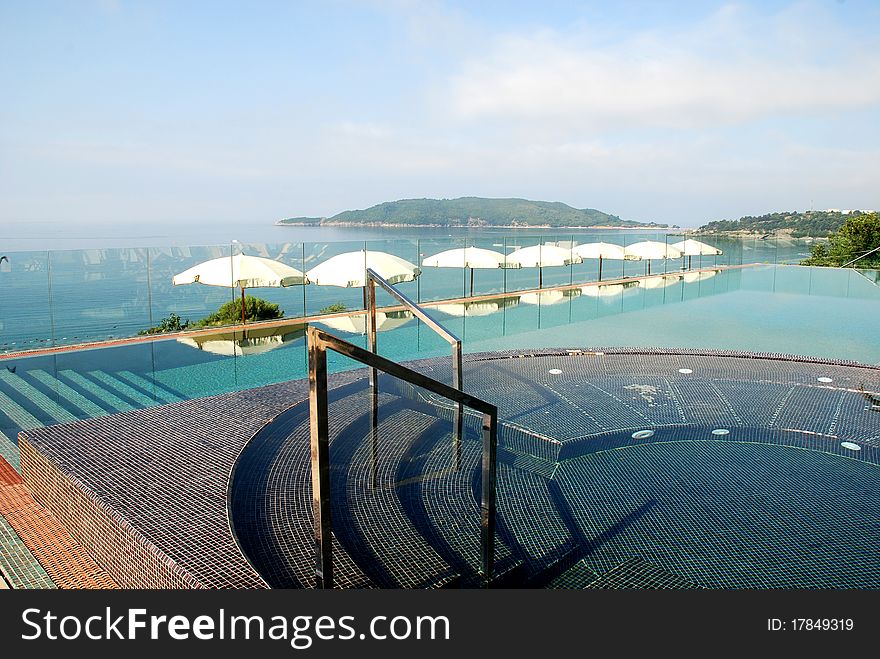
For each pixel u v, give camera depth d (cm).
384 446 367
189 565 213
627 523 289
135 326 910
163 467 302
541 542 267
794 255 1623
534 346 832
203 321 987
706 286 1576
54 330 827
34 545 277
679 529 284
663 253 1781
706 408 478
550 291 1512
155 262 923
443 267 1359
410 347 827
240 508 272
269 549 240
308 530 257
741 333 930
